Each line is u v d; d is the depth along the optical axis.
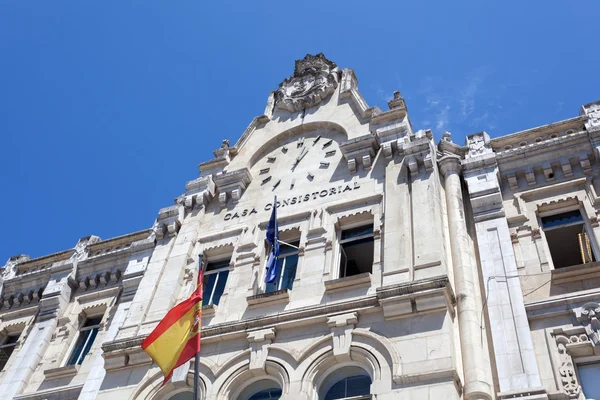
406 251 18.98
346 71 28.50
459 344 16.61
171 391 18.78
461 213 20.23
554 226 19.69
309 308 18.47
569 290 17.28
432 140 22.91
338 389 16.91
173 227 24.61
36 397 22.23
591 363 15.82
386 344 16.59
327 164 24.33
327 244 20.88
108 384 19.62
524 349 15.98
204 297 21.86
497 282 17.91
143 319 21.30
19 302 27.45
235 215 24.20
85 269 27.03
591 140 20.66
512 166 21.39
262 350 18.12
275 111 28.67
